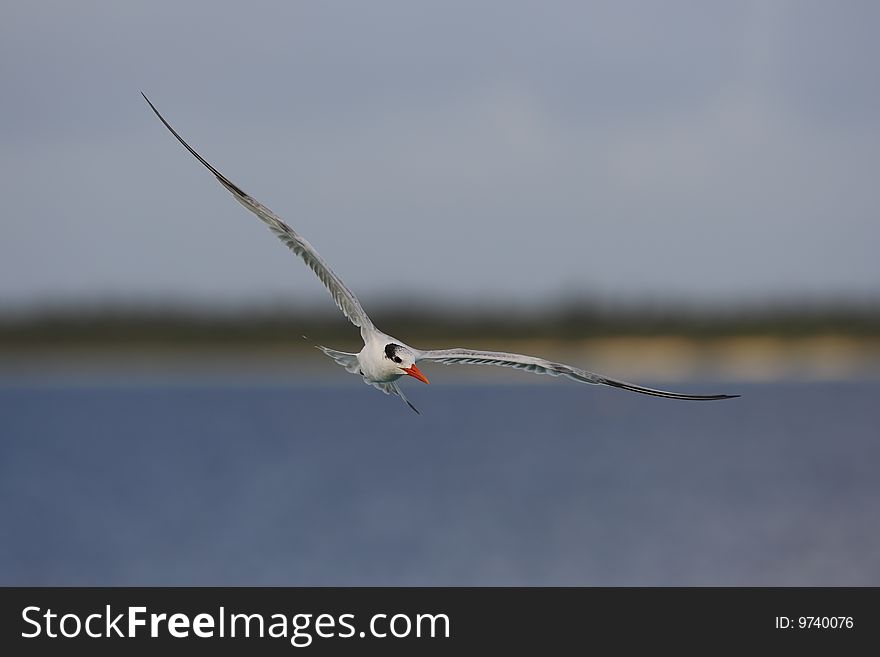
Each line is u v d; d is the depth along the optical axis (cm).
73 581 4094
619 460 6600
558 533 4550
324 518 4909
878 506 5088
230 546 4453
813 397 9675
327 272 1898
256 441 7556
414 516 4931
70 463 6588
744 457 6656
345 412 9594
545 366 1825
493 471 6188
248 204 1861
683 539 4462
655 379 10525
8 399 10531
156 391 11562
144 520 4947
